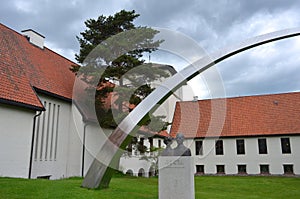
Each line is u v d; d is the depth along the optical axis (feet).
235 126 87.45
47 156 48.03
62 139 51.93
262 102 92.43
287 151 80.59
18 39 54.60
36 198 22.08
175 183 23.24
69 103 54.39
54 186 26.43
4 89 38.96
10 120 38.93
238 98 96.02
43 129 47.67
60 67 61.72
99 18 50.14
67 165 52.90
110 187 28.12
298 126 81.41
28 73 47.98
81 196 23.29
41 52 59.72
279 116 86.22
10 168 38.32
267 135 82.43
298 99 89.10
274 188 48.52
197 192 37.68
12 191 23.50
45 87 49.03
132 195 25.72
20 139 40.24
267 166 81.76
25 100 40.83
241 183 53.57
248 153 83.61
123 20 48.55
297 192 44.73
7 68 43.29
